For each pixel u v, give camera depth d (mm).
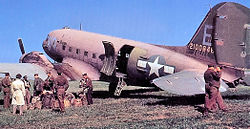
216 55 11742
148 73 13172
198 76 10297
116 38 15461
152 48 13555
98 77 15234
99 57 15172
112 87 16375
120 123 7773
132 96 15109
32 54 15828
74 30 17469
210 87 8711
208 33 12039
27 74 13586
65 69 15211
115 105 11586
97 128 7039
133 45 14352
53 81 11773
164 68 12719
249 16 11617
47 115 9773
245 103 10539
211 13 12000
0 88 12109
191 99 12531
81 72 15438
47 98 11789
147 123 7363
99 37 15930
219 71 8711
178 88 9250
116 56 14484
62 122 8391
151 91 18000
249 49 11531
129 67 13742
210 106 8641
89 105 12016
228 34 11641
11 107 12227
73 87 24172
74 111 10414
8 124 8383
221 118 7711
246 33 11570
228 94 14266
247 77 11391
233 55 11539
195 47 12398
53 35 18109
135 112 9539
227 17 11680
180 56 12578
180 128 6523
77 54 16156
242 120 7215
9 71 13641
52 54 17922
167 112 9219
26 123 8469
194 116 8320
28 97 11703
